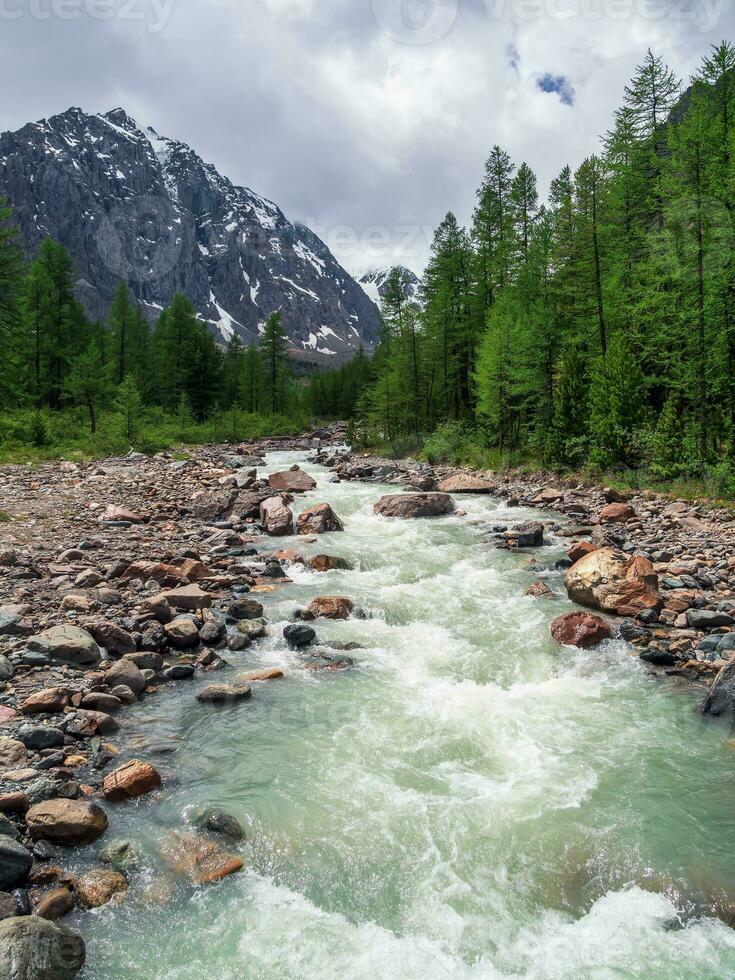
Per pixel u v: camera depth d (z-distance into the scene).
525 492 22.27
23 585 10.29
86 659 7.54
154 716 6.76
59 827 4.62
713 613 9.30
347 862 4.73
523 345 32.16
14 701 6.48
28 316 51.47
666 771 5.85
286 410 86.12
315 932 4.10
